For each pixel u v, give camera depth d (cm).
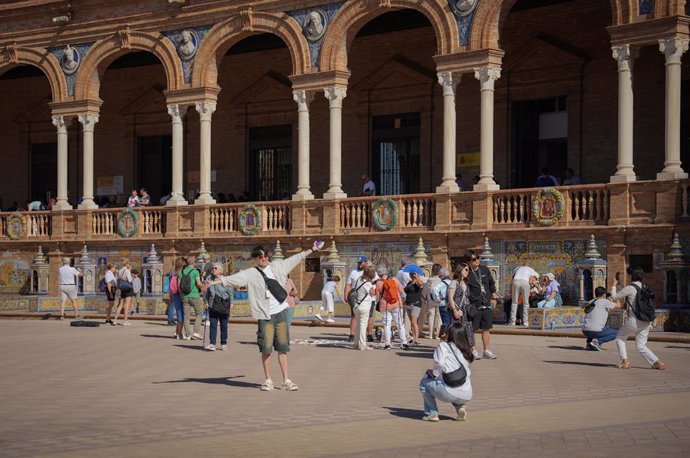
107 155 4847
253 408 1600
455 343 1452
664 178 2934
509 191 3231
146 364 2216
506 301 3119
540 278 3144
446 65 3372
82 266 4147
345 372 2059
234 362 2247
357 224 3591
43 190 5066
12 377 2006
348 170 4169
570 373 2006
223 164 4531
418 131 3997
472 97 3856
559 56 3622
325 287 3228
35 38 4403
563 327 2864
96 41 4259
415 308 2639
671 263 2816
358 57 4166
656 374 1986
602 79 3541
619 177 3011
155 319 3575
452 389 1438
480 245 3275
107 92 4844
